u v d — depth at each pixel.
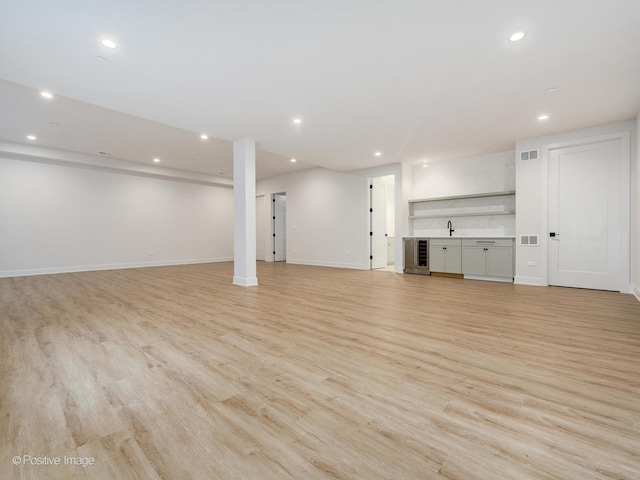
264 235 9.91
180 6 2.03
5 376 1.80
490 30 2.31
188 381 1.74
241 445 1.21
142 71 2.87
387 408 1.47
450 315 3.13
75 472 1.06
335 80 3.07
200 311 3.32
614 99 3.51
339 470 1.08
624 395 1.57
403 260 6.72
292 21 2.21
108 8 2.04
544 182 4.84
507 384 1.69
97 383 1.72
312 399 1.55
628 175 4.18
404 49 2.56
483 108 3.76
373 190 7.50
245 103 3.61
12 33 2.28
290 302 3.77
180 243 8.79
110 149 6.27
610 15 2.14
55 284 5.16
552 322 2.87
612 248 4.36
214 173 8.70
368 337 2.47
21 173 6.23
